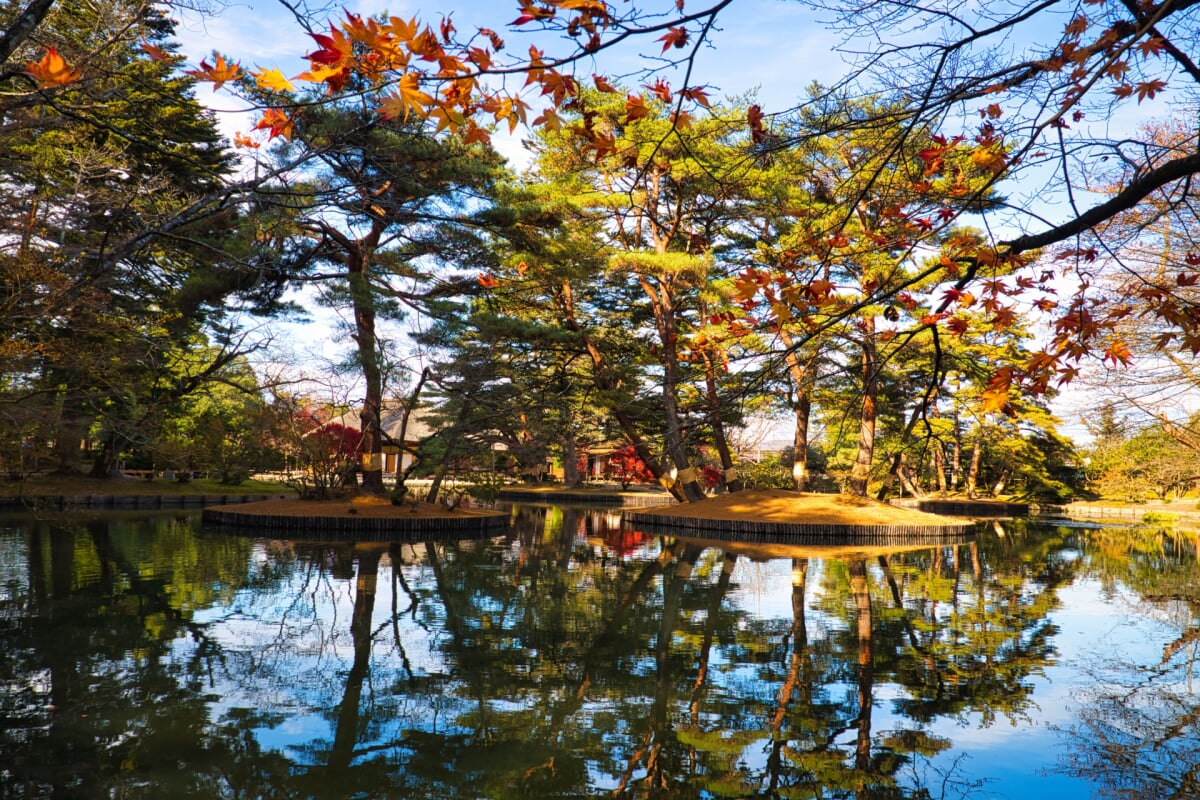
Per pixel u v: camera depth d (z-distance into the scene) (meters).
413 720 6.28
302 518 18.98
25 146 10.49
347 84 2.70
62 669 7.26
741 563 16.02
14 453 12.20
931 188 3.58
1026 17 2.83
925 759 5.63
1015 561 17.31
